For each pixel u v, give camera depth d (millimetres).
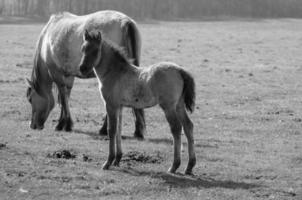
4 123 17250
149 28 58438
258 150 14922
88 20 16109
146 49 38625
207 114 19656
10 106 19922
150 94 11719
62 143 14797
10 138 15109
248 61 33625
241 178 12312
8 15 68812
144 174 12078
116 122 12289
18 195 10570
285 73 29203
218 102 21906
